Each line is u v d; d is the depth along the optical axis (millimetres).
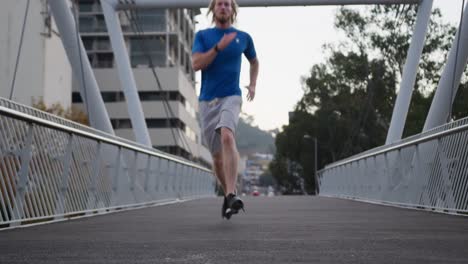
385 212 10586
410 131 42500
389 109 48031
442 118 16562
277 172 75812
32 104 42844
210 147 7988
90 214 10734
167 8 20406
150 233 6340
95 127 18594
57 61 51344
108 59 68500
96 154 11242
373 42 45562
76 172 10234
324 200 19109
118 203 12914
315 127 56062
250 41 7961
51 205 9070
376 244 5074
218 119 7742
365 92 48844
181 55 77188
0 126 7379
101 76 67750
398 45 44875
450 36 42188
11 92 15102
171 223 7949
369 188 18219
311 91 54812
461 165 9766
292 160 66812
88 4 68188
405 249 4695
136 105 20797
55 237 5957
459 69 16328
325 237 5727
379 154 16562
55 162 9227
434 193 11336
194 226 7309
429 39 42281
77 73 18406
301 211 10992
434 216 9320
